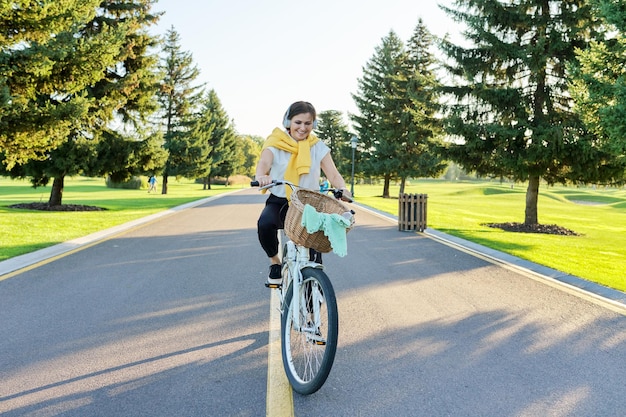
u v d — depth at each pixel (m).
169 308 5.48
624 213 33.25
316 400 3.26
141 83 22.23
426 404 3.23
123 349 4.17
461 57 17.38
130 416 3.01
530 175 16.59
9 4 11.28
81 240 10.93
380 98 42.66
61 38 14.16
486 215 24.34
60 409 3.09
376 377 3.66
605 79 10.99
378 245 10.80
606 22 11.14
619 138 9.74
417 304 5.80
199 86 42.06
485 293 6.39
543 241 12.85
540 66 15.51
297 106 3.65
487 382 3.60
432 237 12.42
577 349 4.33
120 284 6.66
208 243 10.69
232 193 42.38
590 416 3.10
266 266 8.04
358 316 5.27
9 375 3.61
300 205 3.07
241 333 4.62
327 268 8.00
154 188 49.12
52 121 13.27
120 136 21.69
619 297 6.25
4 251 9.02
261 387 3.44
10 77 12.54
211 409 3.11
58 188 21.34
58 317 5.09
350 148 43.72
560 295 6.33
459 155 17.50
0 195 35.38
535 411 3.15
